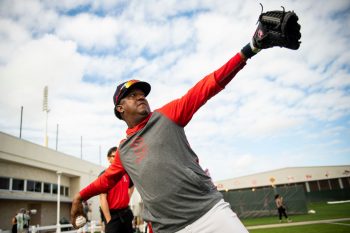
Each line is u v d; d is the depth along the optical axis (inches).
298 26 66.4
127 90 92.4
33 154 1079.0
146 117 92.3
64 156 1317.7
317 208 1218.0
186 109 80.7
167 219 82.8
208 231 78.0
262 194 1082.7
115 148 196.2
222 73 75.0
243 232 76.2
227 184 2268.7
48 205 1194.6
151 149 83.1
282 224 628.7
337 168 2164.1
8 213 943.7
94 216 1488.7
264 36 68.1
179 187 79.9
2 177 934.4
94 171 1638.8
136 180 89.1
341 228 428.5
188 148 84.9
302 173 2198.6
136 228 568.1
